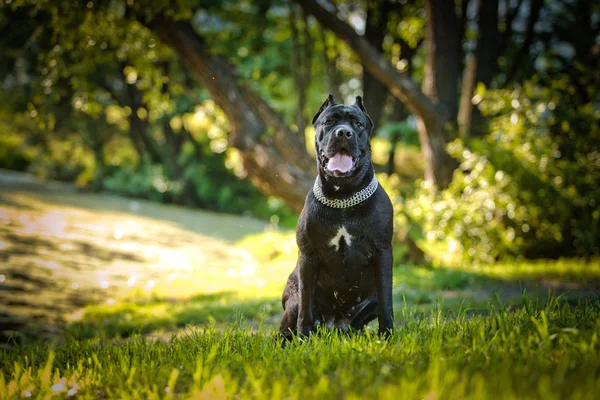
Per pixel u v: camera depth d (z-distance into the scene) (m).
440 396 2.40
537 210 11.07
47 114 12.15
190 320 7.00
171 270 11.26
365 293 4.45
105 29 10.84
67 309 7.94
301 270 4.32
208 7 14.30
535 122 11.23
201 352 3.64
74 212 18.28
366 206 4.13
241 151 10.90
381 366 3.06
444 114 11.80
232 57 16.11
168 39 10.77
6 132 32.78
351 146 4.02
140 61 12.77
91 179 27.78
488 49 12.34
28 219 15.59
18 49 14.71
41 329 6.90
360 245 4.18
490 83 12.41
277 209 23.27
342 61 17.98
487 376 2.67
